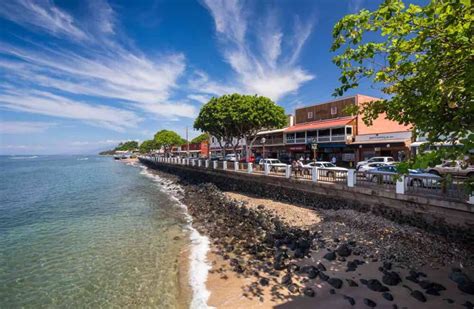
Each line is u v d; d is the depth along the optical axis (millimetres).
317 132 35312
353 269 8109
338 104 35281
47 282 8711
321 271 8148
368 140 29469
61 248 11586
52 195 25797
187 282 8273
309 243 10297
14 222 15922
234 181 24766
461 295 6512
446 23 3326
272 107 27188
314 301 6711
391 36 3885
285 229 12164
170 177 41375
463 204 9094
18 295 8023
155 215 17453
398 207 11336
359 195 12992
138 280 8641
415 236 9875
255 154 48750
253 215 14984
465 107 3502
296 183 16984
